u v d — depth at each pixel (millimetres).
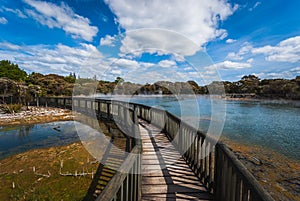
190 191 2434
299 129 10125
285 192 3688
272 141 7660
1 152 5621
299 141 7625
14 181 3795
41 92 19031
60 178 3908
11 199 3209
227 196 1792
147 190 2453
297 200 3422
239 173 1439
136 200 1991
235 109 20969
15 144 6477
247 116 15195
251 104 27969
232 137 8328
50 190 3455
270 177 4359
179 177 2842
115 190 1101
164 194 2363
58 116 12023
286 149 6586
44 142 6707
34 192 3389
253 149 6586
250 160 5469
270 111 18938
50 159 4980
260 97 36969
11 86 14617
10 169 4387
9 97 15070
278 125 11273
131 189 1733
